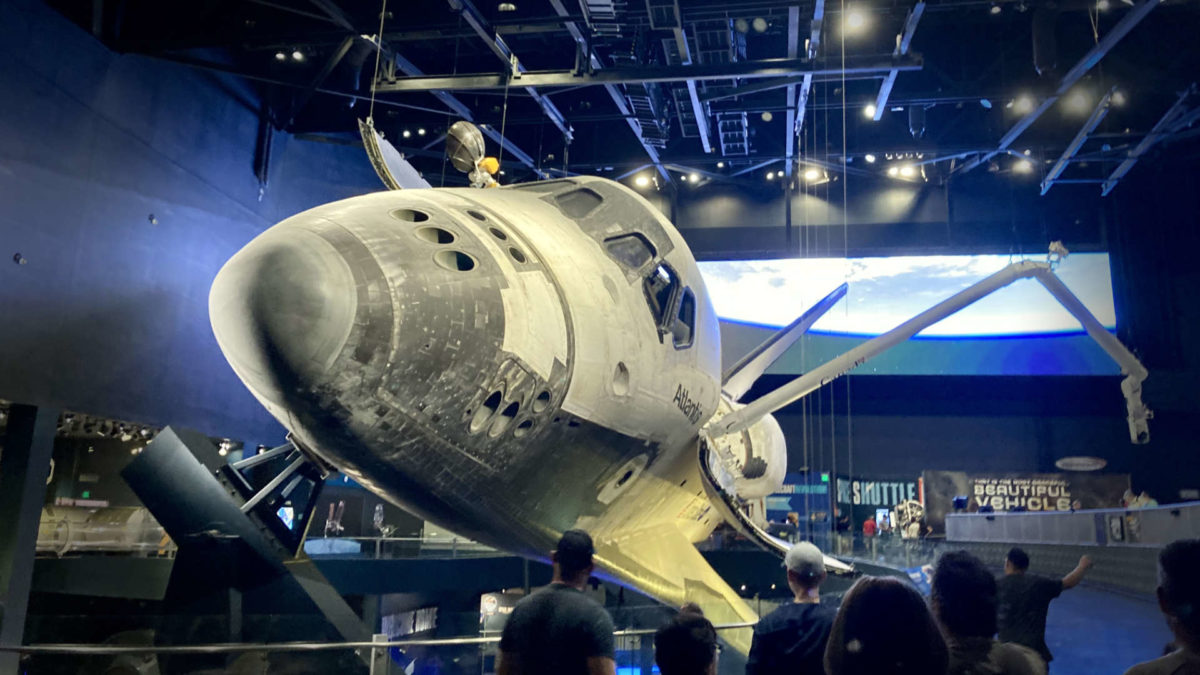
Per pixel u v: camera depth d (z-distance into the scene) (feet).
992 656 10.00
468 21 58.65
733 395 45.11
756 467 44.16
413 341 15.02
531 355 16.74
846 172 88.28
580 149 87.76
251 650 22.17
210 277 64.39
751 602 45.96
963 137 84.48
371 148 26.89
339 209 17.03
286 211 74.54
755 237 98.48
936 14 67.31
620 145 87.45
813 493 97.30
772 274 97.30
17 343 46.78
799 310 96.68
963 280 94.53
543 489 19.42
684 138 87.86
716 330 26.99
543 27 60.70
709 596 27.07
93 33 52.80
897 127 85.71
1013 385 101.91
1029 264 32.91
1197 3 61.52
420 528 83.92
